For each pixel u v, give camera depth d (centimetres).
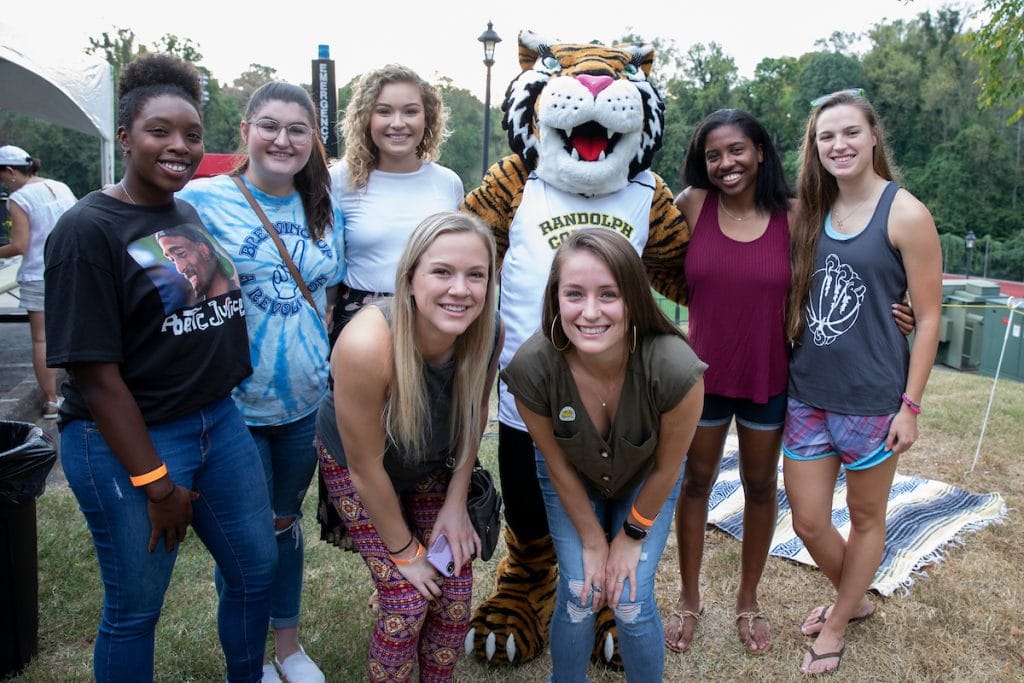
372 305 226
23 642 282
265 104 249
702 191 301
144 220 206
